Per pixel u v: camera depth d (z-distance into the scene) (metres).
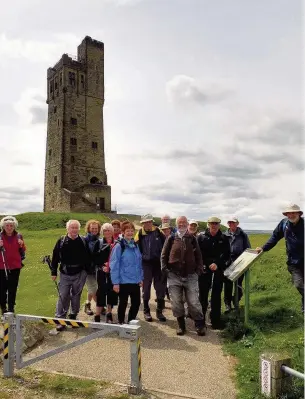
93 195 64.25
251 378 6.53
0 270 9.79
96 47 70.75
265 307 10.21
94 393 6.11
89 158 68.00
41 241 30.23
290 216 8.39
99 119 70.00
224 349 8.04
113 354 7.89
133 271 9.30
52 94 69.62
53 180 66.94
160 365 7.32
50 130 69.31
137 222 51.31
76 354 7.94
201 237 9.88
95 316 9.77
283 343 7.64
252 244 24.03
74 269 9.59
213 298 9.45
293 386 5.84
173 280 9.19
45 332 9.23
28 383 6.48
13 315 6.89
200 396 6.13
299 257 8.46
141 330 9.38
